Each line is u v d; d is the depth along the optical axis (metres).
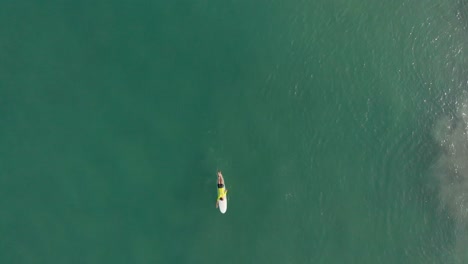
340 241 49.69
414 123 52.69
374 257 49.72
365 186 51.09
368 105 52.56
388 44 53.75
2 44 50.38
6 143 48.03
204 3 52.88
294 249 49.25
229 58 51.84
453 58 54.06
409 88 53.28
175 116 50.03
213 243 48.56
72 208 47.41
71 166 48.09
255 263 48.78
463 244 50.84
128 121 49.56
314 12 53.88
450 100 53.59
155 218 48.12
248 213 49.31
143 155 48.97
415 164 51.81
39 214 46.97
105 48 50.91
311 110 51.94
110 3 52.16
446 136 52.81
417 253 50.09
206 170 49.34
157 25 51.88
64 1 51.97
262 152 50.50
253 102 51.34
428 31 54.22
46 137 48.47
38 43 50.66
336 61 53.12
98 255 46.91
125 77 50.38
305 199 50.22
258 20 53.22
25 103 49.06
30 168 47.72
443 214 51.16
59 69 50.12
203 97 50.66
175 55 51.31
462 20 54.62
